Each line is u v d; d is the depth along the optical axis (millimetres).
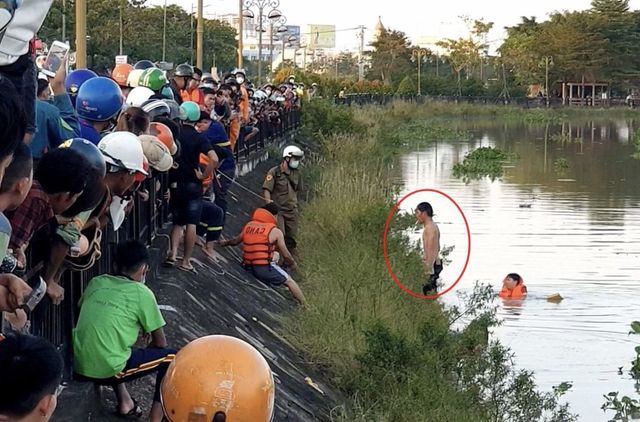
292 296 16203
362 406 12070
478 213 31125
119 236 10109
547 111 101000
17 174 5180
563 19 117812
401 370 12695
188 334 10484
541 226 28547
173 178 12219
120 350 7242
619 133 75188
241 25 38594
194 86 15875
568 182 41094
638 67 114062
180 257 12969
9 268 5719
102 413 7691
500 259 23547
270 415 5430
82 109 8672
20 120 4562
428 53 125125
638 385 14445
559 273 21984
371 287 16266
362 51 134375
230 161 16984
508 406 12203
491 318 15516
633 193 37188
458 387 12570
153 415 7367
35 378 4234
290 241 19094
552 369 15117
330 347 13570
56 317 7578
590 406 13516
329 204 22297
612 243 25844
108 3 45438
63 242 6590
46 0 5758
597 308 18859
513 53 115750
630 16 114562
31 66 6074
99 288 7367
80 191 6215
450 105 96250
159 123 9969
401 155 51531
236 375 5293
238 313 13078
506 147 60344
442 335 13773
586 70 112188
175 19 59312
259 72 47562
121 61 13594
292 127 40031
